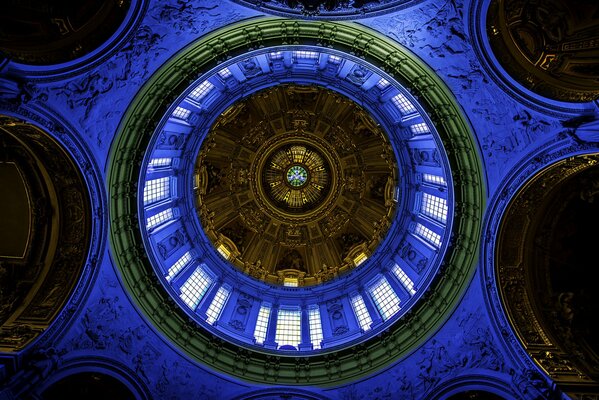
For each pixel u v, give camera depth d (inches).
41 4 526.0
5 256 676.7
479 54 616.1
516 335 693.3
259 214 1341.0
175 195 1021.2
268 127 1320.1
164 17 617.6
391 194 1133.7
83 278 672.4
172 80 712.4
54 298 660.1
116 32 596.1
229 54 713.0
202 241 1066.7
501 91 637.3
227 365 802.2
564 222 723.4
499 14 574.9
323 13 626.2
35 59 544.4
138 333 742.5
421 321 799.1
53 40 559.5
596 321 709.3
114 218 727.1
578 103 574.6
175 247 989.2
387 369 784.3
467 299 745.6
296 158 1365.7
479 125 687.7
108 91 642.8
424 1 590.9
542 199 699.4
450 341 754.2
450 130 727.7
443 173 820.0
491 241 716.7
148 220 916.0
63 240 684.1
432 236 937.5
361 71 879.1
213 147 1273.4
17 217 681.0
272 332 954.1
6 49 519.5
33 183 669.3
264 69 909.8
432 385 747.4
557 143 615.5
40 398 593.0
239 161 1333.7
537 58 591.8
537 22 564.7
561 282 727.1
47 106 581.6
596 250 732.7
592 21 533.0
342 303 1039.6
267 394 780.6
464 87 673.0
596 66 550.9
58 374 630.5
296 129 1334.9
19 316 642.8
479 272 732.0
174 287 860.0
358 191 1321.4
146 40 633.0
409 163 1029.2
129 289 746.8
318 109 1298.0
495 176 695.7
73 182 658.8
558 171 656.4
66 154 625.0
